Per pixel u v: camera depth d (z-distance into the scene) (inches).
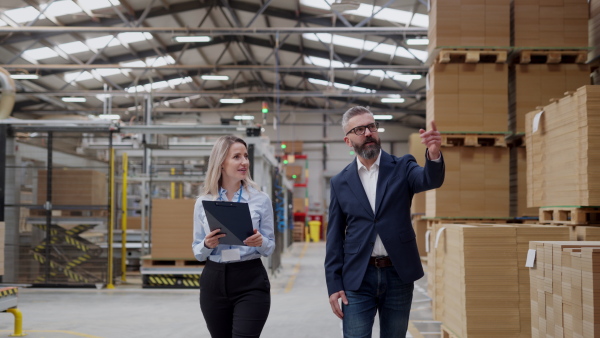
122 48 792.9
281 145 1273.4
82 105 1097.4
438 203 284.7
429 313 329.1
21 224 469.7
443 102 283.0
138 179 534.3
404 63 860.0
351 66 893.2
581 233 181.3
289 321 313.1
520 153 289.1
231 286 130.7
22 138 483.2
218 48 895.1
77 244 459.8
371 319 133.5
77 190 457.4
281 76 1081.4
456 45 278.5
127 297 408.5
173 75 963.3
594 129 174.9
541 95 283.0
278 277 550.6
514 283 190.1
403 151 1364.4
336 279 136.6
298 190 1403.8
